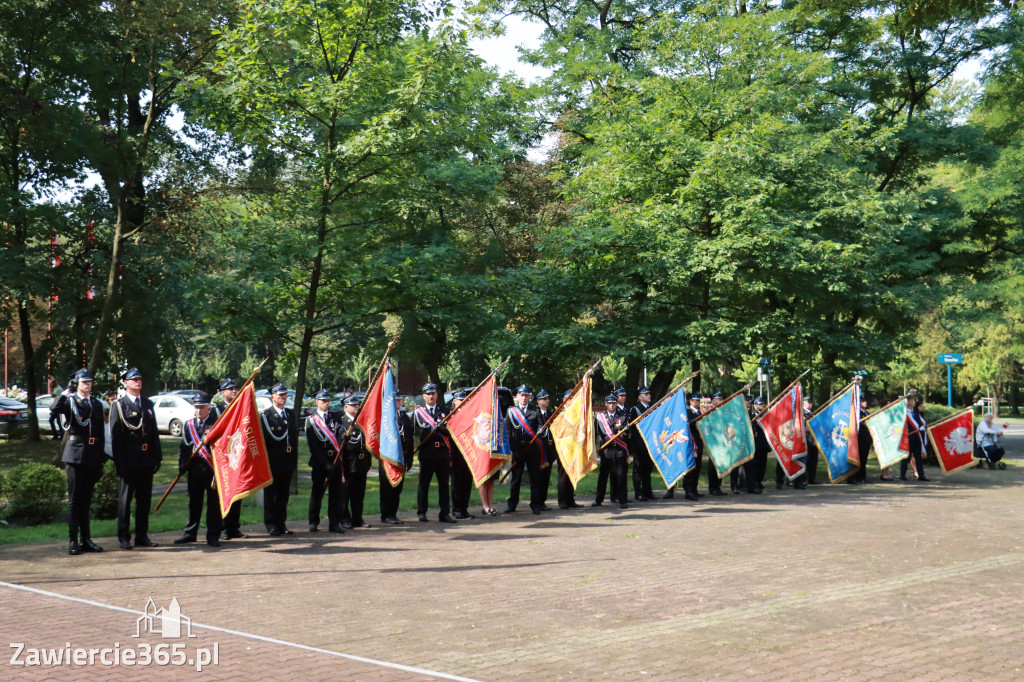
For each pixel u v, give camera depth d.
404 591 9.30
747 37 23.30
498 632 7.66
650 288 23.22
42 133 23.11
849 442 21.06
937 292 26.78
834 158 23.52
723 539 12.84
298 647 7.08
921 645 7.31
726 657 6.93
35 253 25.17
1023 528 14.02
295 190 20.19
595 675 6.43
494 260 28.38
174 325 32.50
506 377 26.23
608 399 17.09
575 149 27.97
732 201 20.72
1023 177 28.59
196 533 12.45
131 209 27.84
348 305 20.25
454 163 22.05
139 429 11.95
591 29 30.20
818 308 24.12
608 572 10.35
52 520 14.41
